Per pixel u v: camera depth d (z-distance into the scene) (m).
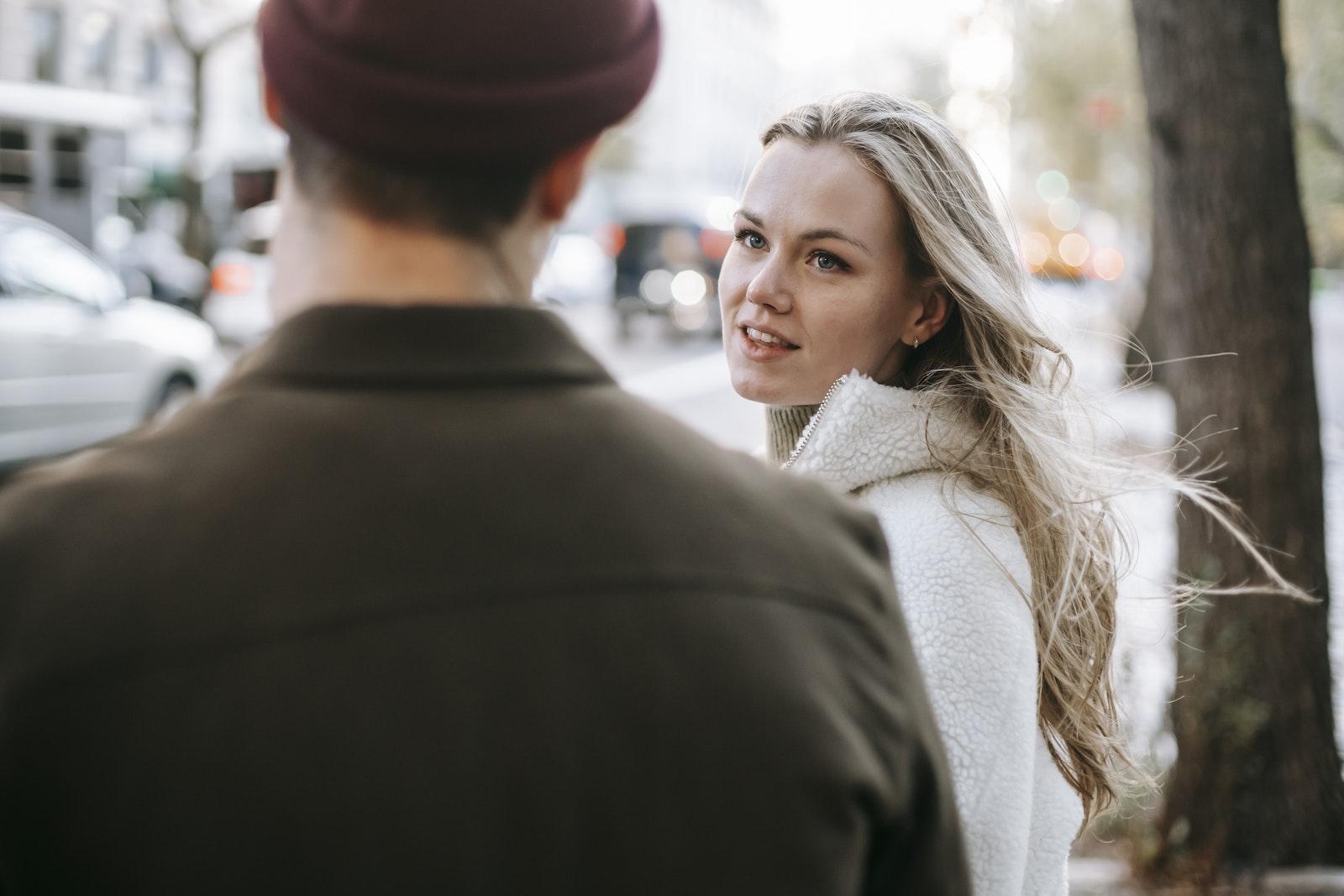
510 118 0.65
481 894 0.60
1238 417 3.26
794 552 0.71
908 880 0.74
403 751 0.60
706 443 0.75
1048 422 1.41
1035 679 1.25
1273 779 3.41
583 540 0.65
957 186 1.42
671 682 0.64
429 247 0.69
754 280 1.45
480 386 0.68
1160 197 3.35
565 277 21.36
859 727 0.69
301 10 0.66
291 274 0.72
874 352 1.46
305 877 0.59
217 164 17.66
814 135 1.45
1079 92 13.84
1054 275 11.67
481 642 0.62
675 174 65.12
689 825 0.63
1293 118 3.29
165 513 0.62
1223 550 3.32
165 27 25.69
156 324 7.58
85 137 12.68
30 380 6.57
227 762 0.59
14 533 0.62
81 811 0.59
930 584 1.24
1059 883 1.42
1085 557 1.44
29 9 22.89
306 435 0.65
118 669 0.59
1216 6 3.19
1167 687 3.50
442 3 0.64
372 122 0.64
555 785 0.62
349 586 0.62
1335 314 20.45
